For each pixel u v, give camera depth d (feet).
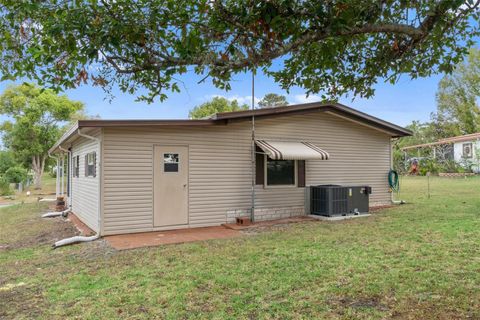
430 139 138.10
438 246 23.98
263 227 34.99
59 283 19.29
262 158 39.83
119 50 11.02
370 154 48.62
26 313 15.46
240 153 38.47
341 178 45.68
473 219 33.73
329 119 44.75
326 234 29.86
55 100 106.32
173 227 34.45
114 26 10.27
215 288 17.58
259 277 18.98
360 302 15.39
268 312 14.64
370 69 17.38
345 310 14.58
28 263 24.29
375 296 15.97
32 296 17.58
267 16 10.73
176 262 22.59
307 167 43.01
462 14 13.33
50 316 14.97
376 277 18.29
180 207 34.94
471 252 22.17
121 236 31.19
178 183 34.91
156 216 33.71
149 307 15.55
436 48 16.57
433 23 13.01
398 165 115.34
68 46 10.50
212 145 36.81
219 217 37.01
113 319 14.44
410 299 15.47
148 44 11.64
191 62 11.86
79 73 12.59
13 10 10.79
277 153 36.63
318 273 19.24
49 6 10.67
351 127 46.70
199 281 18.67
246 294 16.62
